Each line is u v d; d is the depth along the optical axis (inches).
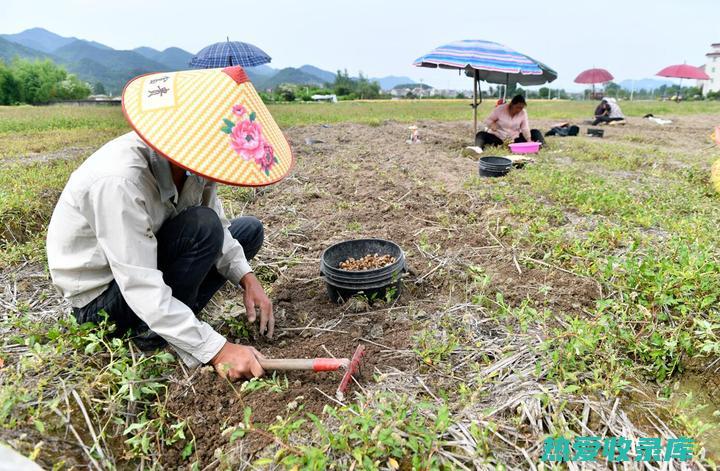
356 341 100.6
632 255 125.9
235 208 188.4
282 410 81.0
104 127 464.8
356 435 68.0
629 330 99.7
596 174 254.2
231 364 82.6
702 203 202.4
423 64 354.9
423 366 91.1
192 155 64.9
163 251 88.7
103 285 85.1
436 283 124.6
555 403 78.8
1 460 61.4
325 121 555.8
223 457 73.5
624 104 1078.4
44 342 93.4
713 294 103.1
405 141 386.6
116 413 78.3
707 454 74.9
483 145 351.3
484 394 82.3
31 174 208.5
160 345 93.0
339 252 125.4
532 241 144.1
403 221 174.4
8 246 137.2
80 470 68.4
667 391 86.6
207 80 70.1
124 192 73.9
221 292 120.5
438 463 68.6
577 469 70.0
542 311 108.3
